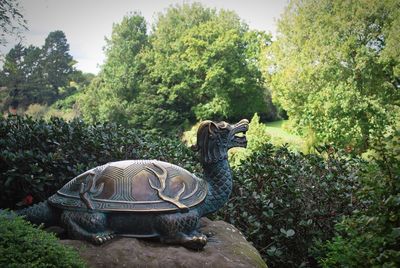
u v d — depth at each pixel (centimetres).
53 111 2420
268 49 2016
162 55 2781
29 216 337
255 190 501
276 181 479
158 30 3016
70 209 316
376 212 301
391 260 274
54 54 2650
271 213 438
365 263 286
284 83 1811
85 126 573
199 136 348
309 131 1752
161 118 2548
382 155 304
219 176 346
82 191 318
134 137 564
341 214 460
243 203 474
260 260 327
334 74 1723
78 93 2794
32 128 511
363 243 297
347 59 1711
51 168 473
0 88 2283
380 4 1688
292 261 462
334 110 1652
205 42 2677
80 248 292
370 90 1709
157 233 315
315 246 446
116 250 290
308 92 1745
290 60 1883
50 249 231
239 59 2733
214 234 352
